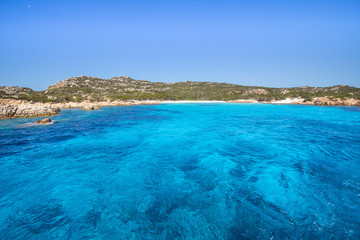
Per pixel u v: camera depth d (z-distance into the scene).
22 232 6.05
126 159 12.41
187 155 13.08
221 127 24.23
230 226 6.09
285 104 77.19
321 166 10.87
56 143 16.44
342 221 6.21
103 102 75.12
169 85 158.50
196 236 5.72
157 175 9.96
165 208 7.13
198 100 103.44
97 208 7.21
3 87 93.31
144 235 5.84
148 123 27.91
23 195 8.13
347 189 8.21
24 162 11.98
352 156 12.60
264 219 6.37
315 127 23.95
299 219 6.34
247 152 13.62
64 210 7.11
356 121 29.09
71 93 99.88
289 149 14.22
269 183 8.84
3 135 19.45
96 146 15.48
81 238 5.81
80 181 9.37
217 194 7.98
